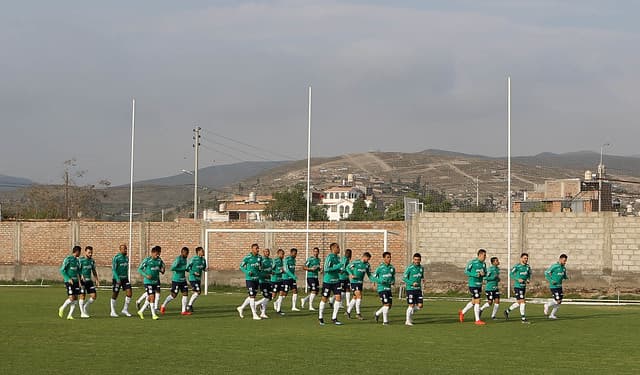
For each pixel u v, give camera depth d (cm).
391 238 4744
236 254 5138
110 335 2231
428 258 4553
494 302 2738
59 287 4916
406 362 1759
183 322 2620
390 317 2859
